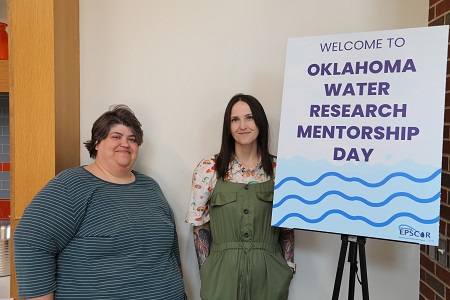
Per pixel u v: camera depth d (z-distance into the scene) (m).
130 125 1.59
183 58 1.94
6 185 2.05
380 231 1.29
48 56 1.65
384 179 1.30
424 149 1.27
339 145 1.37
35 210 1.32
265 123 1.65
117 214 1.46
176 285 1.57
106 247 1.40
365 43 1.37
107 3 1.97
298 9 1.85
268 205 1.61
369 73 1.36
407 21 1.79
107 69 1.99
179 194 1.99
